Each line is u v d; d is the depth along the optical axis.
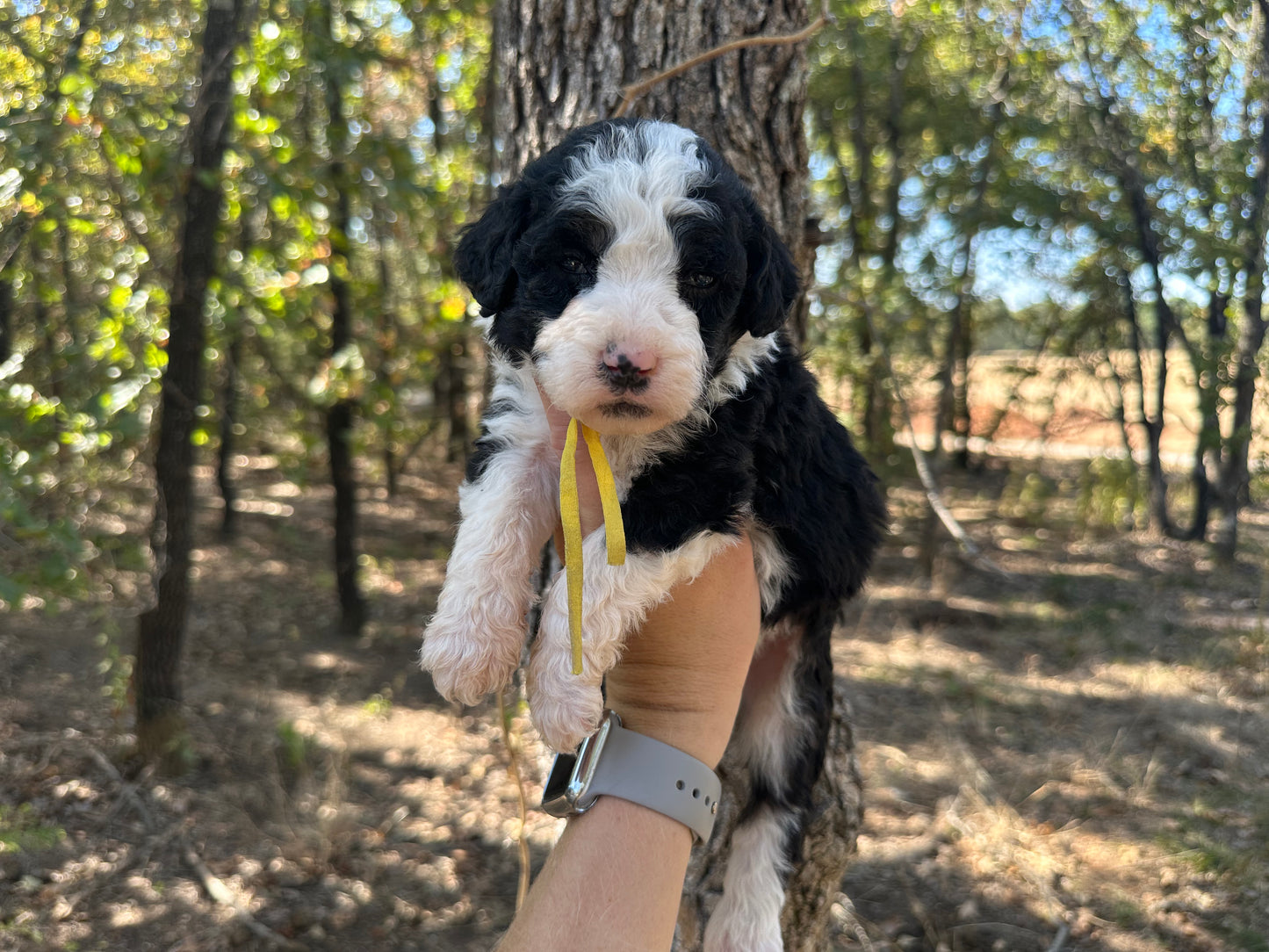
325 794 1.34
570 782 0.37
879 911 1.10
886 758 1.44
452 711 1.67
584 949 0.33
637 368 0.39
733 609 0.41
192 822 1.26
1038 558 2.62
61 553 1.15
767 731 0.58
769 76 0.61
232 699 1.65
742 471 0.43
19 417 1.16
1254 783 1.32
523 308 0.45
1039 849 1.19
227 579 2.41
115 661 1.57
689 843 0.37
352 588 2.06
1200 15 2.28
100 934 1.04
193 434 1.42
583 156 0.44
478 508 0.45
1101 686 1.71
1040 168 2.64
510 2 0.65
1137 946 1.01
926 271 2.45
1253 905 1.06
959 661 1.84
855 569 0.53
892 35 2.78
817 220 0.67
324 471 3.34
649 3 0.61
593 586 0.40
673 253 0.43
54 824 1.24
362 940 1.06
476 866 1.20
